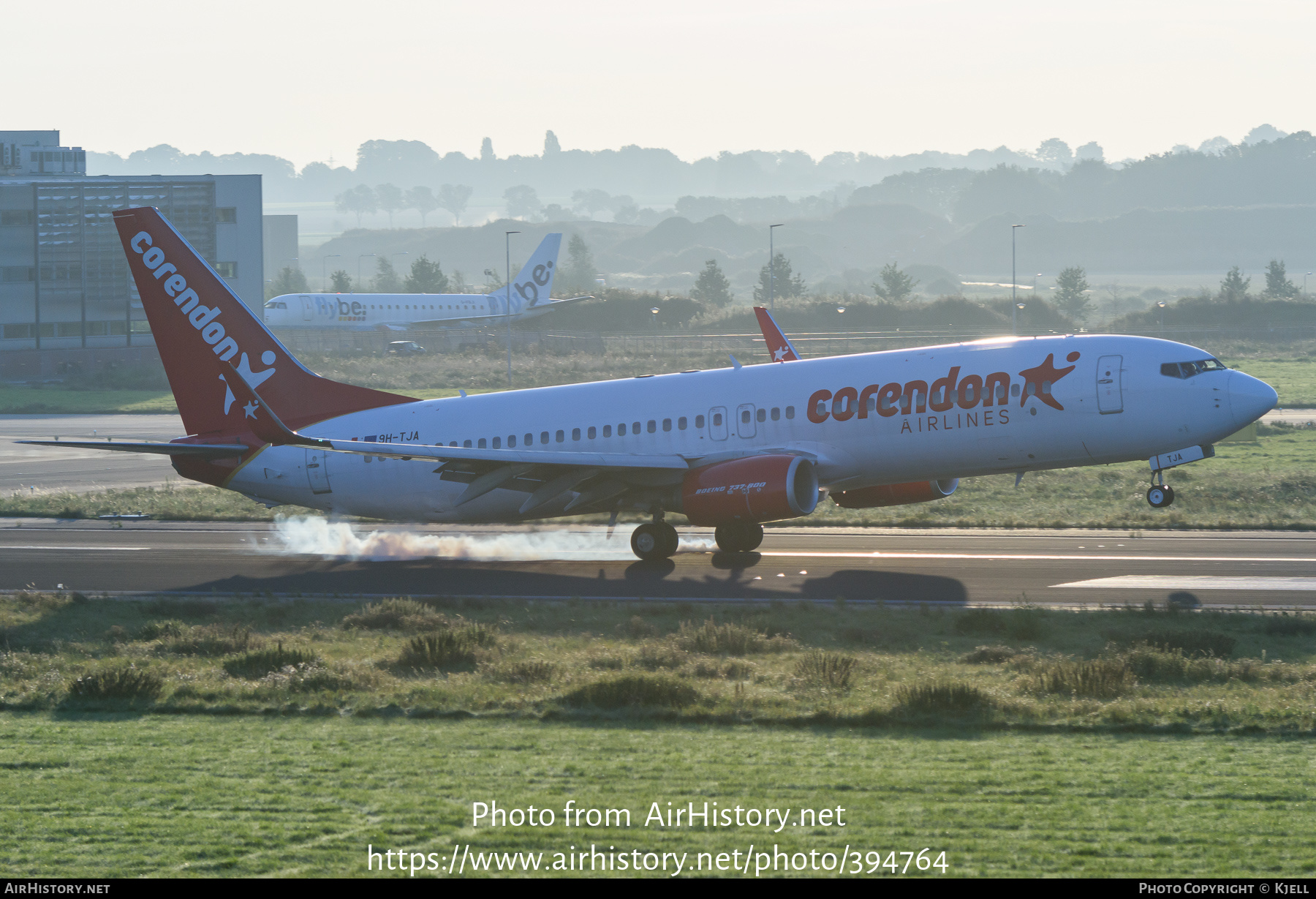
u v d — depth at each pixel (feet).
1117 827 169.58
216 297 523.70
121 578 478.18
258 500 544.62
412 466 517.14
